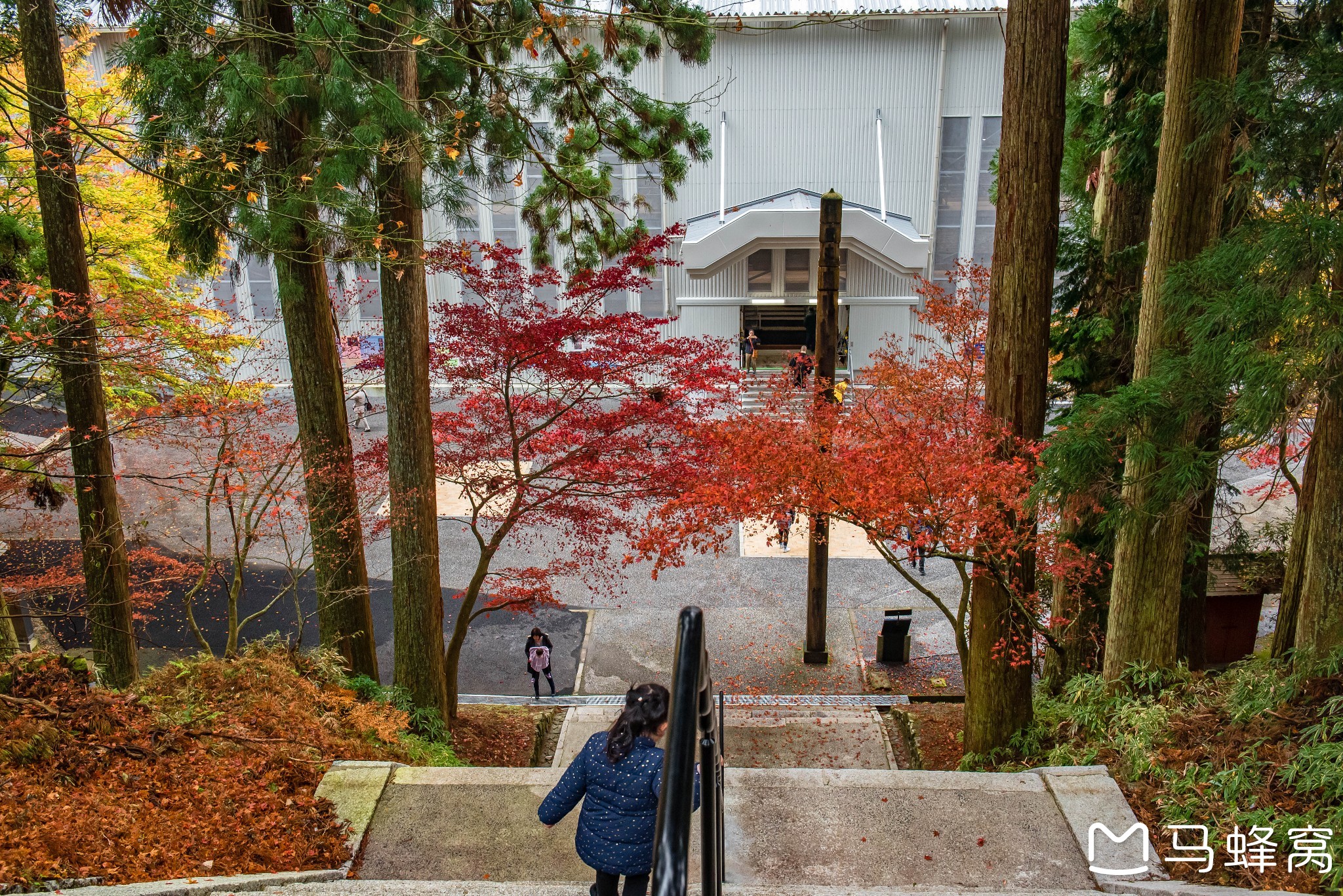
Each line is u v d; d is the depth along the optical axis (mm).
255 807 5824
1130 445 8117
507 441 12508
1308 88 7188
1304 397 6645
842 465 8523
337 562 11172
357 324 28828
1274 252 6605
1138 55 10656
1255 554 13914
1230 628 13867
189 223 8898
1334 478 7094
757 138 30344
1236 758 6480
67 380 9086
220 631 16828
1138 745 6941
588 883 5059
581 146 12484
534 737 12594
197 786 5918
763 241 27766
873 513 8211
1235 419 7355
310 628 16984
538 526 21453
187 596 10625
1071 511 9422
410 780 6363
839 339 29906
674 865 1740
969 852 5613
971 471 8109
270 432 16719
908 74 29406
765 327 31469
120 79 13500
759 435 8953
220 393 11539
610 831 3717
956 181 30688
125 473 10125
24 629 13125
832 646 16250
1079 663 12031
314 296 10578
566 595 18453
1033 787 6281
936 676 15094
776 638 16562
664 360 11680
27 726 5832
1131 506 8398
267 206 9109
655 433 12047
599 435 12078
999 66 29234
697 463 11688
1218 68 7824
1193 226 8070
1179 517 8406
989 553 8344
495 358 11125
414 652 11422
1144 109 10516
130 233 14617
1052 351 12953
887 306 30672
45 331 8867
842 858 5520
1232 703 7312
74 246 8820
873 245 27641
